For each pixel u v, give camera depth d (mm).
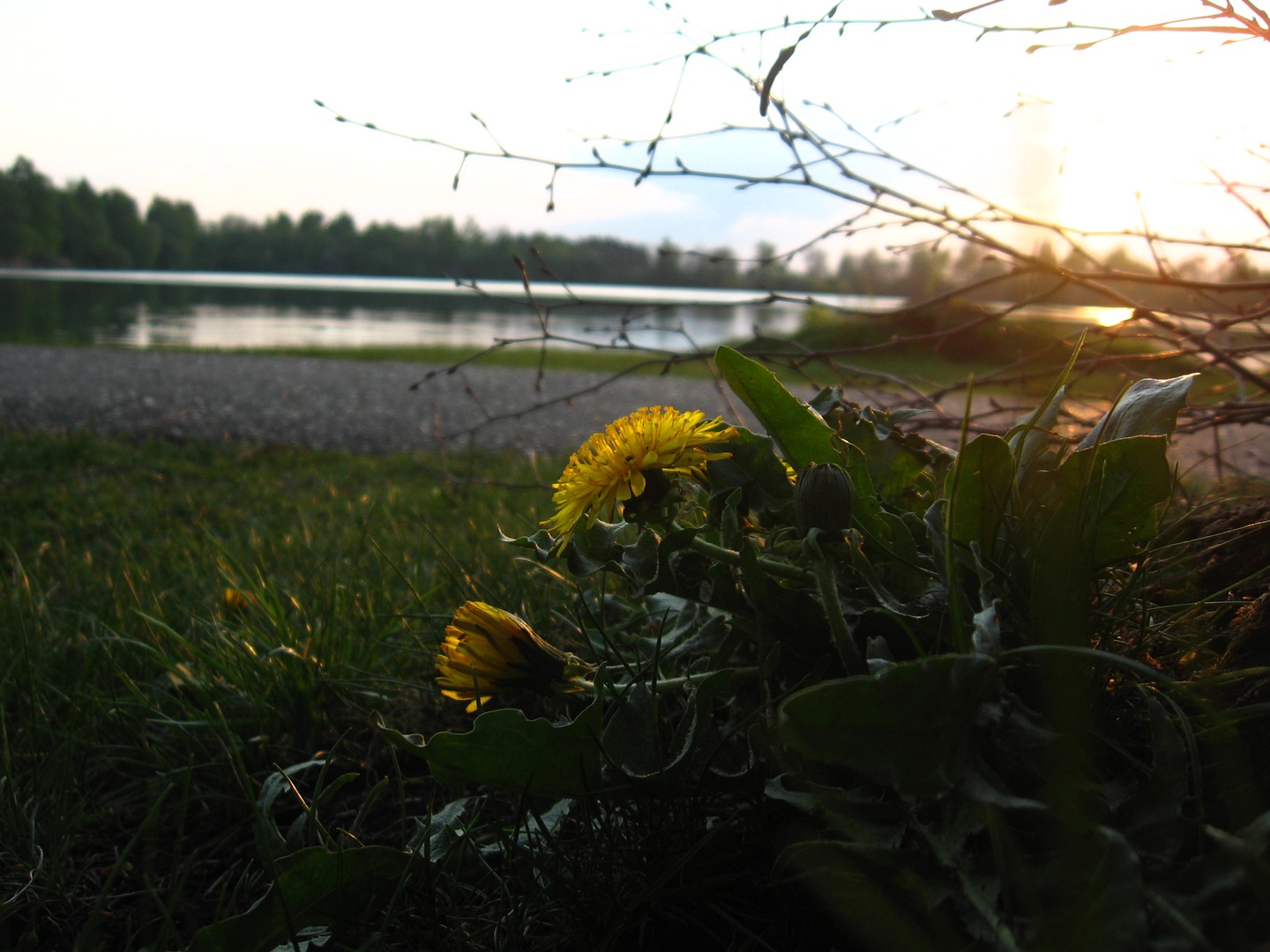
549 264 1848
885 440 1191
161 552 2510
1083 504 852
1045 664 825
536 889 953
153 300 33531
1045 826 735
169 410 7156
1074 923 634
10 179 61125
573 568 1090
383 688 1510
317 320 26188
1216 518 1259
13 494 3682
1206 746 852
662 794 947
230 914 983
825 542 914
